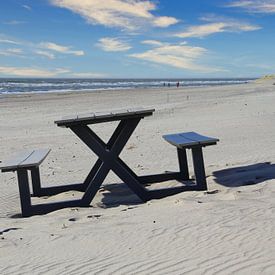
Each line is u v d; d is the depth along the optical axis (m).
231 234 4.76
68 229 5.66
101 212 6.64
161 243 4.72
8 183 9.64
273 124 16.25
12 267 4.43
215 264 4.02
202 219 5.39
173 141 7.75
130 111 7.46
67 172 10.55
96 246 4.86
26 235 5.55
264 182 7.26
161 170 10.09
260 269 3.81
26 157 7.59
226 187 7.45
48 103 37.25
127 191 8.34
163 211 6.06
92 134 8.42
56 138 16.27
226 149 11.96
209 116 21.06
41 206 7.13
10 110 30.70
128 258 4.40
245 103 27.70
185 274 3.88
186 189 7.43
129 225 5.52
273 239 4.49
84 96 47.75
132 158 11.78
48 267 4.35
